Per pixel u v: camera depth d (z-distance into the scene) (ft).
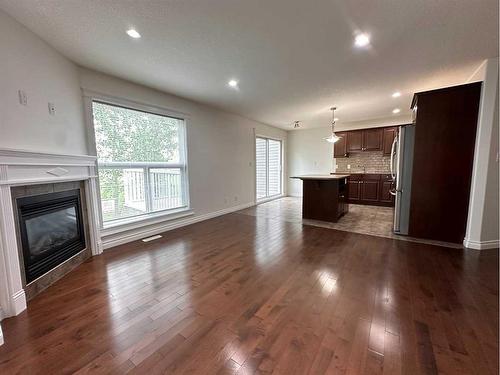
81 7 5.60
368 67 9.22
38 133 6.79
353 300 6.02
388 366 4.01
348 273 7.52
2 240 5.33
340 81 10.72
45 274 6.76
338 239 10.94
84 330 4.99
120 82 10.11
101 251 9.45
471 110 9.30
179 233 12.09
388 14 5.94
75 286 6.86
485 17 6.06
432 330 4.89
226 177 16.98
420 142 10.36
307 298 6.14
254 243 10.49
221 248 9.89
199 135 14.37
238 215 16.44
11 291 5.46
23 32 6.29
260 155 22.16
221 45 7.45
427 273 7.44
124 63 8.64
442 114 9.81
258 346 4.51
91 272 7.75
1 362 4.18
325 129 23.48
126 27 6.46
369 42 7.34
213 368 4.03
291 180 26.20
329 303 5.90
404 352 4.32
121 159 10.59
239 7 5.65
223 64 8.81
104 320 5.32
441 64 8.98
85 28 6.48
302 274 7.49
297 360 4.17
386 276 7.29
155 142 12.03
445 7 5.67
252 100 13.74
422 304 5.81
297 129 25.00
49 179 6.95
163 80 10.36
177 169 13.30
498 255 8.79
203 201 14.93
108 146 10.09
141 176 11.48
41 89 6.93
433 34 6.88
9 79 5.86
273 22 6.27
